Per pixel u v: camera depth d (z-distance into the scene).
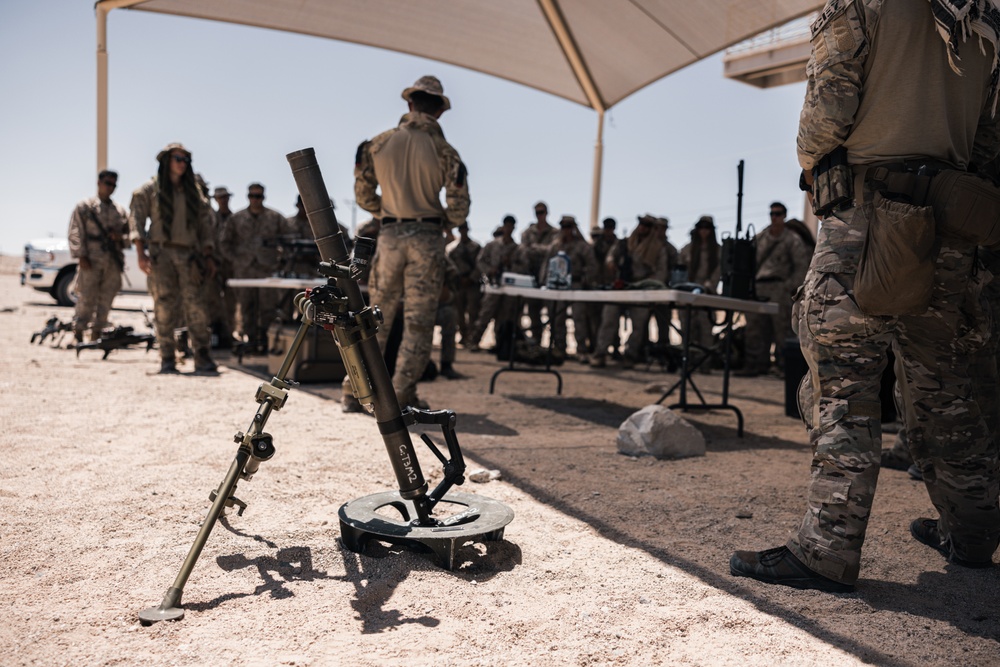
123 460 3.63
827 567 2.35
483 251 11.08
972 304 2.52
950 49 2.12
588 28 9.55
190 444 4.02
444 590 2.28
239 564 2.42
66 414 4.69
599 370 9.27
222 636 1.92
